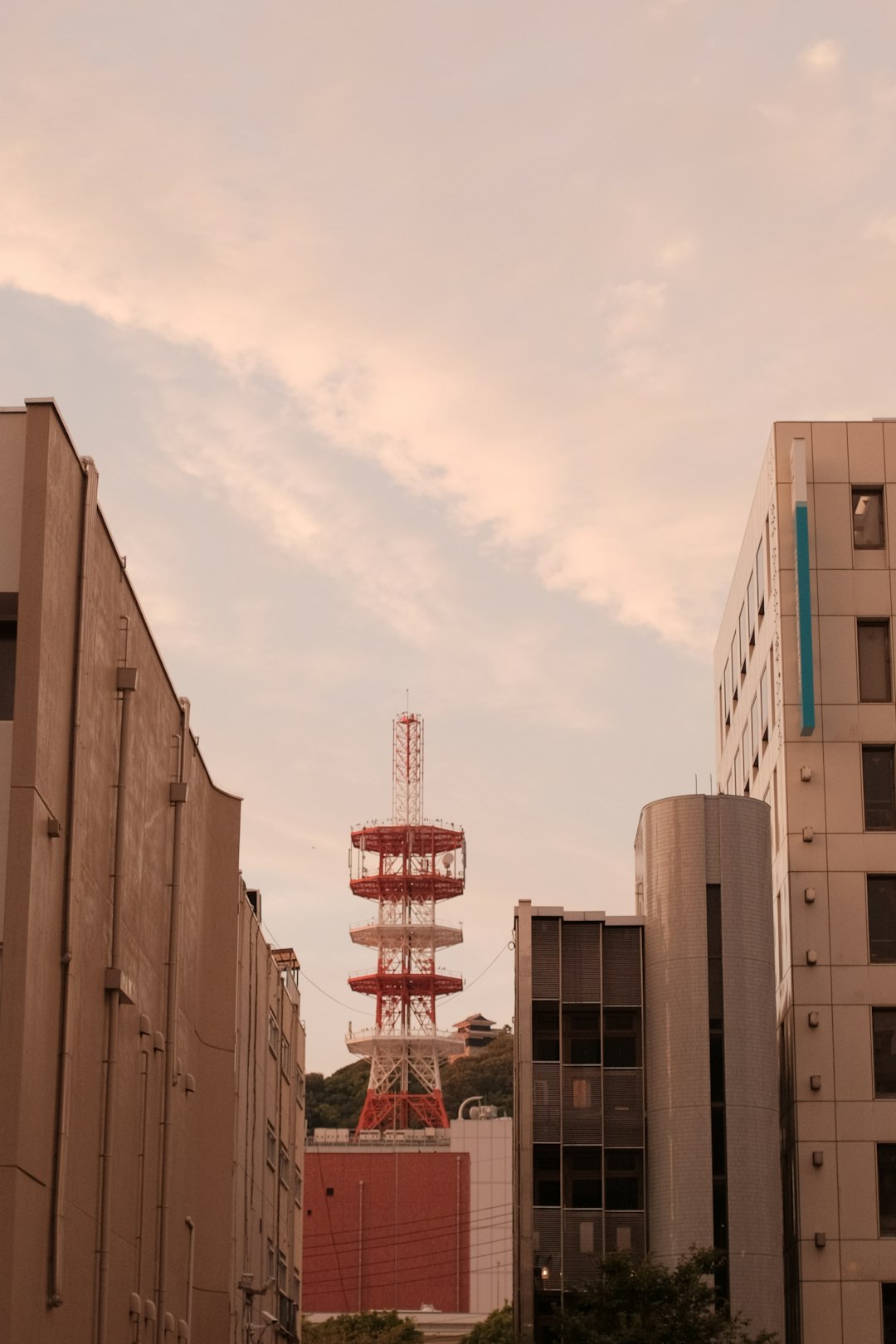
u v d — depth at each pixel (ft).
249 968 183.21
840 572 194.59
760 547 208.54
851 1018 182.91
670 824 186.19
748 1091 176.55
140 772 125.08
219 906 164.86
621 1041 185.06
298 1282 255.70
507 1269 552.00
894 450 197.77
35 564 93.04
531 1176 180.34
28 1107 89.20
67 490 99.55
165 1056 135.33
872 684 192.24
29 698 91.50
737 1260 170.40
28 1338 89.76
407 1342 477.77
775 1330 168.96
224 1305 155.43
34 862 90.63
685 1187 173.37
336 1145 570.05
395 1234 557.74
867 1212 177.06
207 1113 158.71
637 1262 174.09
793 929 185.78
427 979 647.56
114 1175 114.21
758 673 209.87
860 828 188.34
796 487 193.47
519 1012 186.50
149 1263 129.29
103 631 110.52
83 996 104.88
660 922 184.14
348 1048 651.25
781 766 192.54
